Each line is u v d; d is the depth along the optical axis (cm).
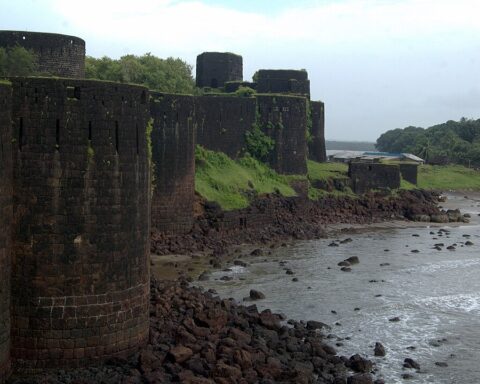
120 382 2633
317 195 9100
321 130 10969
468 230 8388
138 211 2919
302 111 8925
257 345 3256
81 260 2741
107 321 2808
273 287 4834
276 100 8744
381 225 8556
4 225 2595
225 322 3506
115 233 2812
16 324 2723
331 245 6781
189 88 9094
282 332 3619
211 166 7700
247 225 7100
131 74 8231
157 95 6053
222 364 2830
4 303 2605
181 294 3984
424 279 5272
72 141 2716
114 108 2792
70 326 2739
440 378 3177
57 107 2698
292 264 5722
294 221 7788
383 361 3378
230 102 8312
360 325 3969
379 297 4634
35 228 2698
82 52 6550
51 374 2705
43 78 2688
